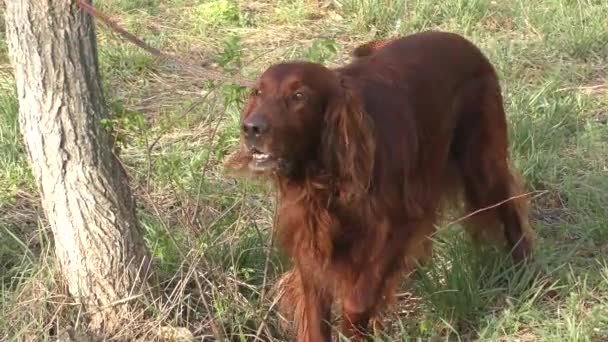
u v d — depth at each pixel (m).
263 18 6.38
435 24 6.16
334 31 6.12
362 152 3.14
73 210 3.46
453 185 3.77
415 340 3.53
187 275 3.53
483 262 3.79
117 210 3.49
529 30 5.98
